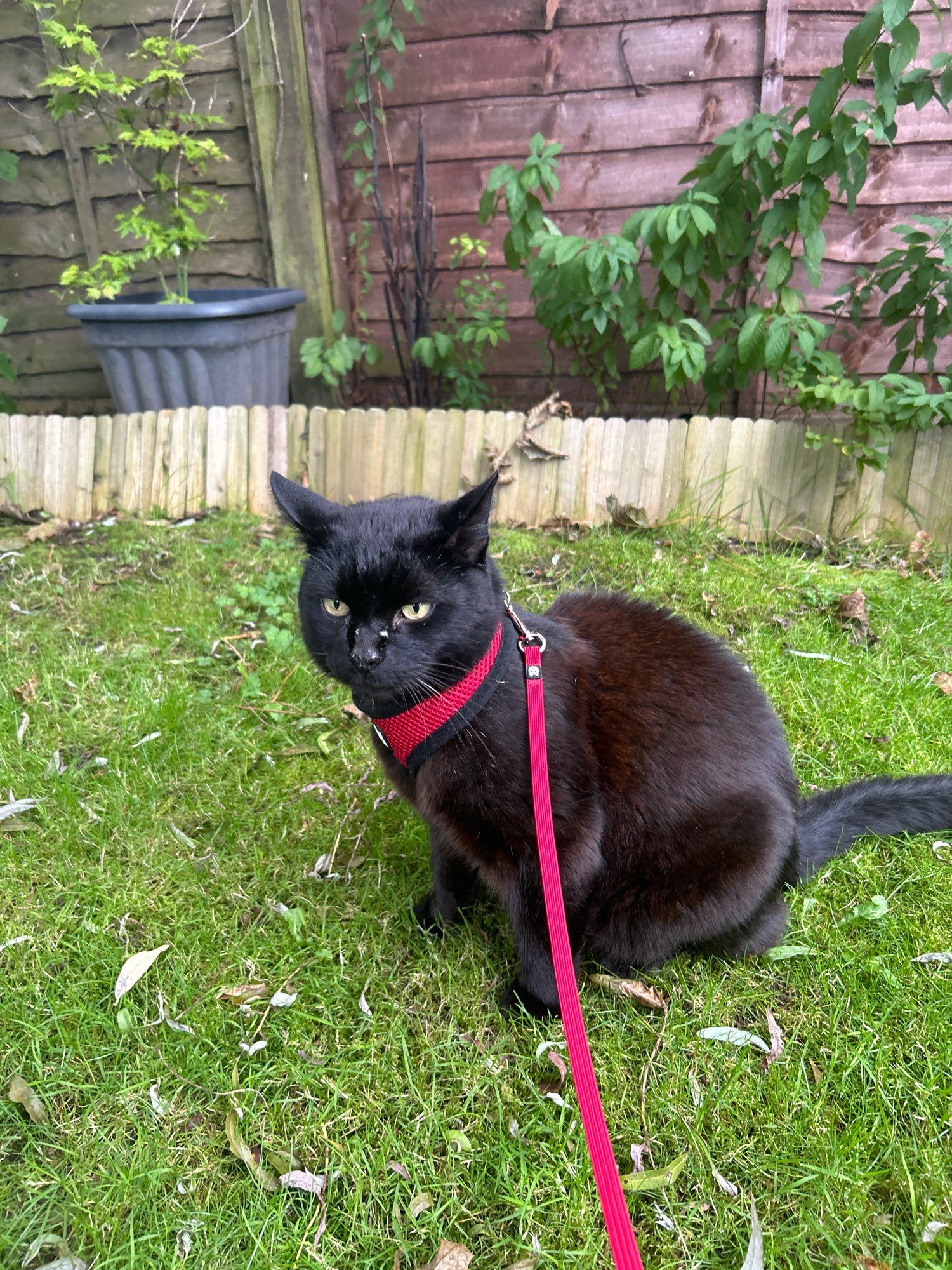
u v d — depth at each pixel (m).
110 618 0.91
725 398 1.32
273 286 1.43
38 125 1.39
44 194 1.44
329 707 0.78
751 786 0.52
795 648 0.84
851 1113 0.47
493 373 1.41
